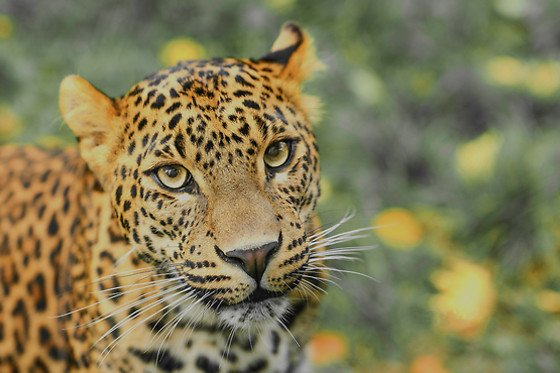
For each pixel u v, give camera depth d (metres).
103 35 11.23
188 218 4.55
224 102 4.44
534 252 9.45
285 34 5.47
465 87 11.48
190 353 5.23
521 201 9.78
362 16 11.77
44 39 11.50
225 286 4.51
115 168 4.70
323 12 11.64
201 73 4.56
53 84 10.37
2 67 10.64
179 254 4.63
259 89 4.66
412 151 10.62
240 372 5.48
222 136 4.39
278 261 4.52
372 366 8.36
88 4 11.83
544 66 11.73
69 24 11.68
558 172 9.90
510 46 12.41
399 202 9.95
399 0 12.07
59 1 11.94
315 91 10.05
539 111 11.39
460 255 9.71
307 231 5.17
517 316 8.95
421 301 8.86
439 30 12.05
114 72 10.20
